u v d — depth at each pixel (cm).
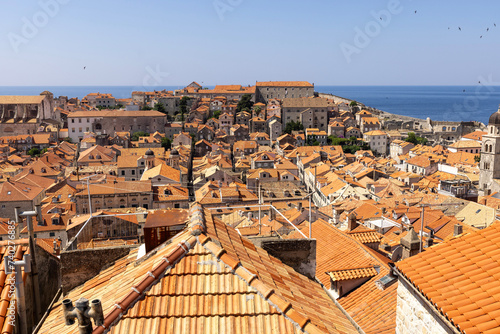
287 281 1545
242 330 1102
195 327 1106
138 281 1230
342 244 3048
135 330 1098
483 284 1424
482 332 1259
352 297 2534
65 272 1728
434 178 13938
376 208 8088
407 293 1680
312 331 1101
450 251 1645
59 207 10456
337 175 14338
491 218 7475
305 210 8350
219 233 1546
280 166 15462
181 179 13975
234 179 13938
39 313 1638
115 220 5494
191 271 1243
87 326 1018
